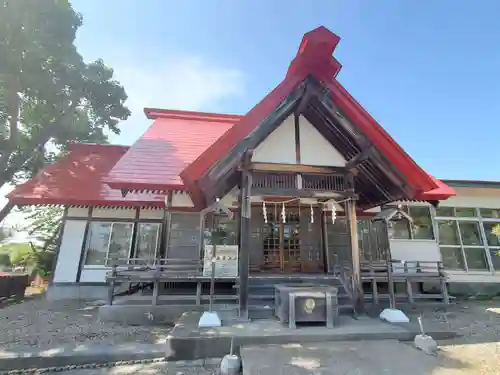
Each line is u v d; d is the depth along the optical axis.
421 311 7.69
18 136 12.74
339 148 6.89
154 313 6.78
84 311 7.95
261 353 4.19
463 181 10.83
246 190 5.95
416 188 6.12
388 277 6.57
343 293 7.00
